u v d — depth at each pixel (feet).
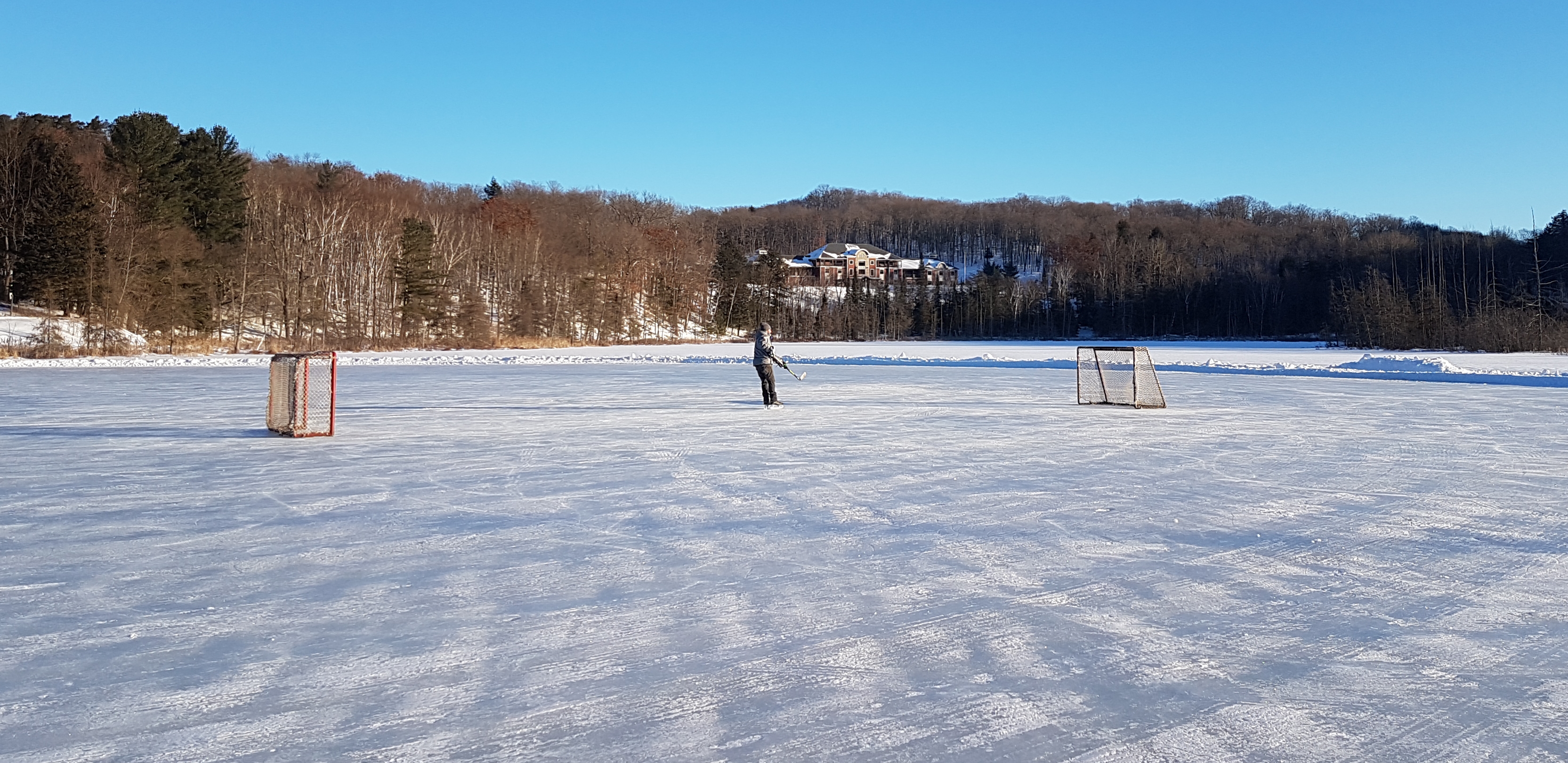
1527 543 21.11
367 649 14.10
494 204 334.44
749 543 21.24
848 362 128.67
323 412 54.34
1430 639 14.55
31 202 184.65
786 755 10.59
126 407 58.13
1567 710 11.84
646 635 14.73
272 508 25.50
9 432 44.37
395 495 27.53
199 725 11.38
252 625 15.26
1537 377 77.30
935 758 10.56
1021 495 27.27
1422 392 69.72
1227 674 13.11
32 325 163.94
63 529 22.81
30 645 14.26
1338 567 19.03
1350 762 10.48
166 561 19.54
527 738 11.03
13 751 10.64
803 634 14.78
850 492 27.86
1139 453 36.65
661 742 10.94
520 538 21.76
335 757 10.52
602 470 32.37
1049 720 11.57
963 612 15.99
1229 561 19.47
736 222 570.05
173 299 164.45
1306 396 65.98
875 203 633.20
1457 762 10.45
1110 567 19.06
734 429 45.57
